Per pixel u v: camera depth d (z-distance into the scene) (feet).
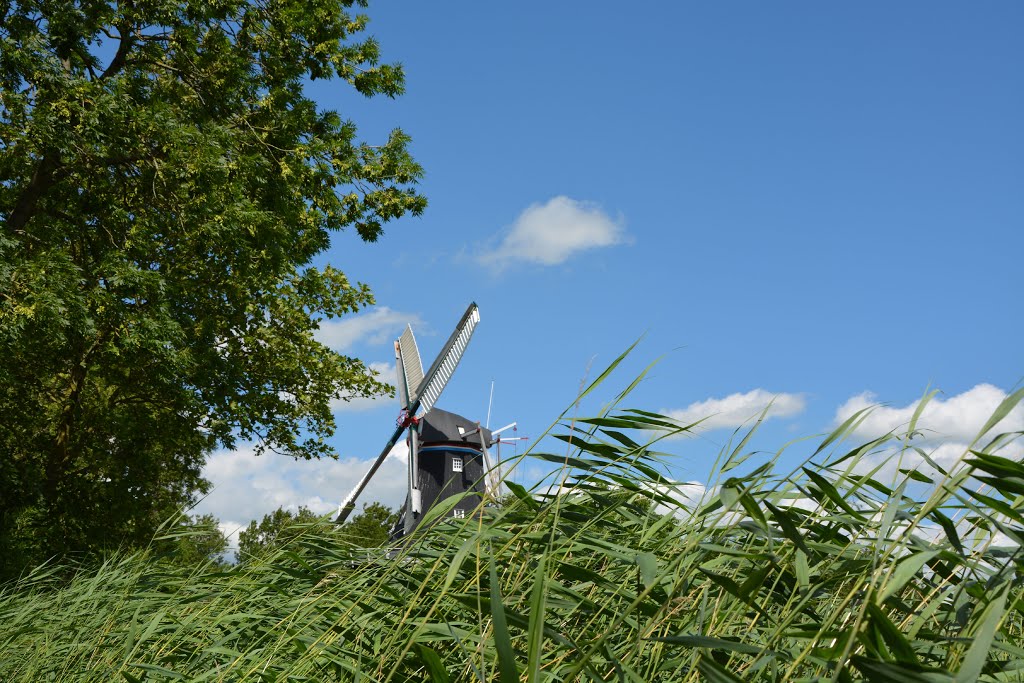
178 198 38.78
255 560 12.80
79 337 38.47
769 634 6.16
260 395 47.96
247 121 45.34
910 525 4.85
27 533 42.80
